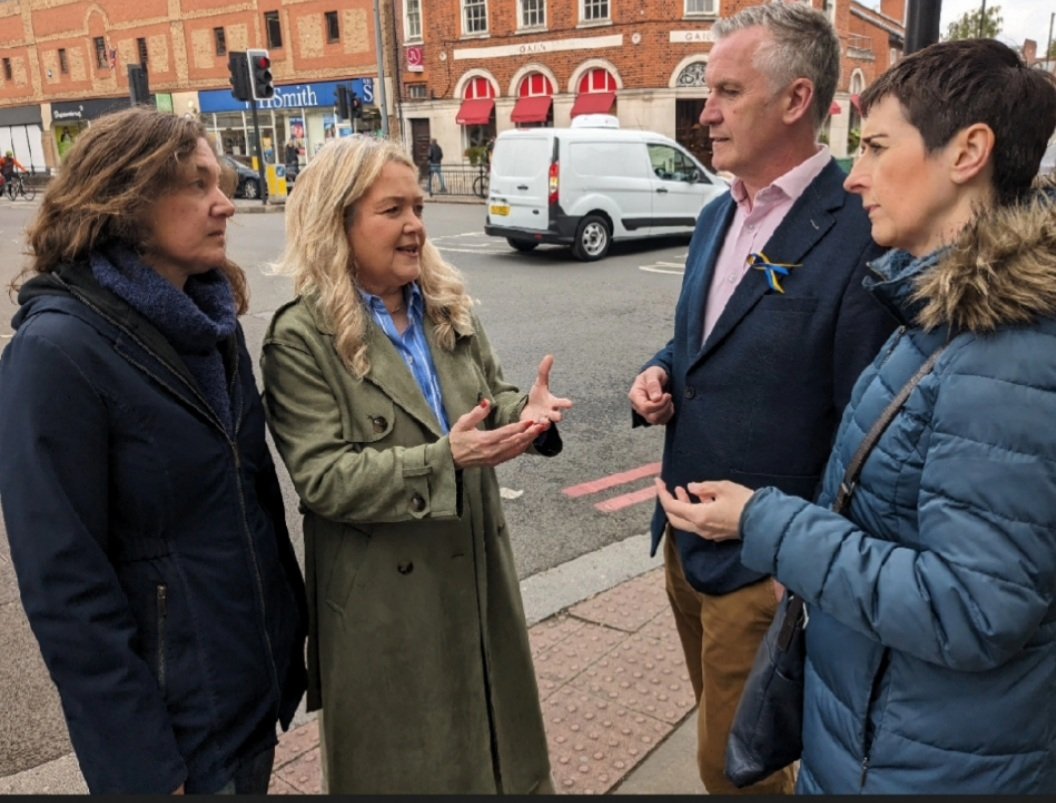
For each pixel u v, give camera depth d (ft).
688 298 6.74
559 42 78.48
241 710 4.84
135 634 4.39
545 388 6.10
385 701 5.74
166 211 4.53
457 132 87.20
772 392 5.96
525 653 6.41
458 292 6.24
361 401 5.52
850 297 5.65
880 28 107.96
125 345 4.39
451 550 5.78
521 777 6.35
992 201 3.83
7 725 8.79
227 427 4.84
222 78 103.60
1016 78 3.71
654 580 11.38
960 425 3.52
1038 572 3.39
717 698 6.57
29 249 4.54
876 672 4.04
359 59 92.17
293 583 5.70
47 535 4.07
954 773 3.84
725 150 6.14
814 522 4.00
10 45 123.34
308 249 5.55
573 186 36.99
